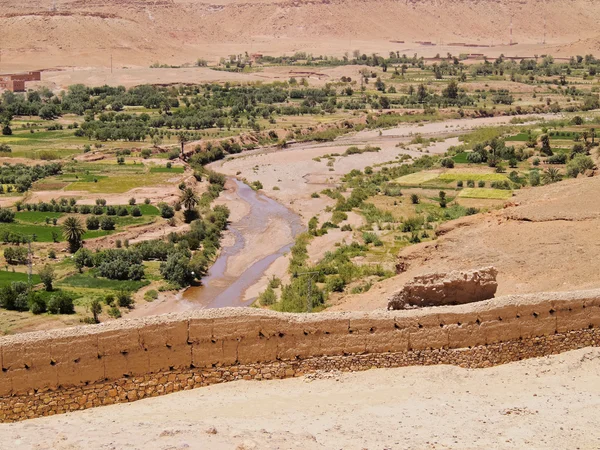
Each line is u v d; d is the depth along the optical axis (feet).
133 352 81.20
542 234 159.12
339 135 538.06
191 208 321.93
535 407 81.46
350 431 73.36
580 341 97.71
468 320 92.73
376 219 293.64
